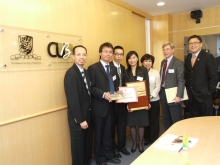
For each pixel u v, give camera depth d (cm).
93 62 286
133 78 281
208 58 269
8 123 183
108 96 236
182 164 121
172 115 288
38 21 207
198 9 438
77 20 255
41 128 215
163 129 396
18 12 189
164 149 141
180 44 478
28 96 201
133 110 274
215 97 393
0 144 179
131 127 298
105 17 309
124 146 298
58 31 230
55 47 227
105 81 250
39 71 211
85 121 221
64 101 242
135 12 402
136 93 264
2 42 178
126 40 368
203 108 279
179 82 279
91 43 281
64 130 243
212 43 424
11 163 188
